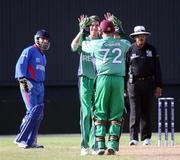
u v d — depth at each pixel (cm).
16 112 8712
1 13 8906
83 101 4075
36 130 4678
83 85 4078
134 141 4959
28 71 4797
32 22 8962
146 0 9100
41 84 4847
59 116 8750
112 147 3822
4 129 8694
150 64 4959
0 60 8925
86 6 9000
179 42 9169
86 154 3953
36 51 4838
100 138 3834
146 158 3684
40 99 4838
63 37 9000
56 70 8994
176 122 8800
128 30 9062
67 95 9019
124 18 9050
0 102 8694
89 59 4072
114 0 9019
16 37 8956
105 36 3894
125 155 3859
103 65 3822
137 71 4950
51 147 4731
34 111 4659
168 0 9144
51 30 8988
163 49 9156
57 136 7494
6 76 8944
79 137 7025
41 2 8962
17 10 8938
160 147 4641
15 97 8962
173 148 4516
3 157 3834
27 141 4644
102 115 3841
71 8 8994
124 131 8281
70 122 8775
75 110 8788
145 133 5006
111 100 3841
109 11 9012
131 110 4988
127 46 3894
